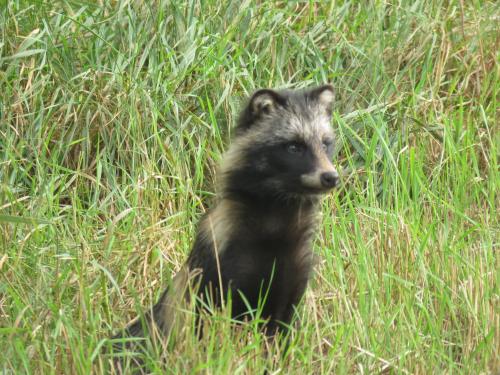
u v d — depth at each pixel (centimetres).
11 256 1117
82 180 1252
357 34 1423
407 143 1319
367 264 1100
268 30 1368
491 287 1109
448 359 992
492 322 1036
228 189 980
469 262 1137
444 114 1349
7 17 1305
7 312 1062
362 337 1017
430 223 1190
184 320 946
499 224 1251
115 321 1045
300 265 975
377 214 1190
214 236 948
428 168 1327
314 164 972
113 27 1319
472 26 1459
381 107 1328
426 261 1145
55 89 1290
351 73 1366
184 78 1308
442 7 1511
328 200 1227
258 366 918
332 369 980
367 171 1232
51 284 1082
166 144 1247
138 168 1227
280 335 970
